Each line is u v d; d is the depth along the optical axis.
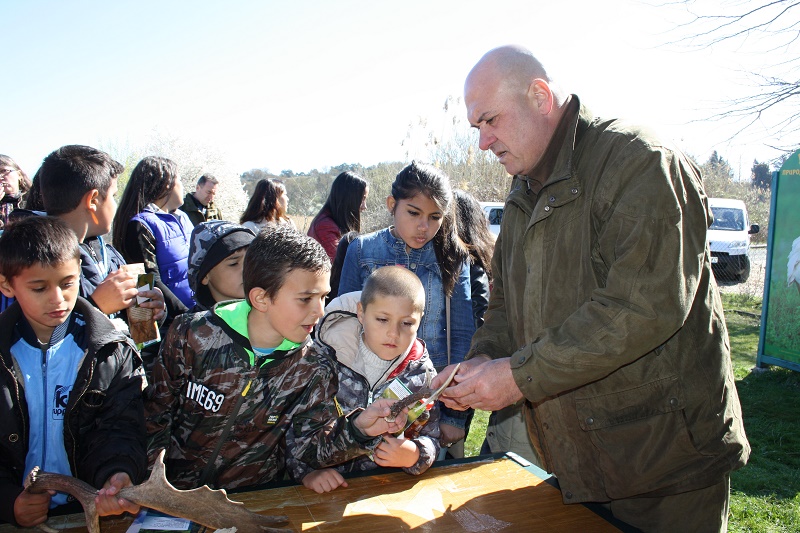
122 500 1.28
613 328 1.43
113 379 1.58
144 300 2.05
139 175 3.57
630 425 1.59
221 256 2.25
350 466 2.12
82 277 2.17
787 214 6.11
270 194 4.48
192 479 1.72
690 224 1.49
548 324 1.70
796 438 4.60
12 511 1.34
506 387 1.53
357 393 2.08
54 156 2.18
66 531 1.40
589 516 1.56
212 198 6.40
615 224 1.49
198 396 1.66
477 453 4.29
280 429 1.73
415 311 2.01
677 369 1.60
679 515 1.66
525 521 1.51
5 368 1.49
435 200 2.47
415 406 1.54
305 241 1.62
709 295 1.63
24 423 1.52
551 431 1.70
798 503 3.64
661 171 1.46
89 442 1.52
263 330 1.69
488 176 13.34
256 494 1.62
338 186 4.01
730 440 1.62
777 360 6.21
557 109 1.69
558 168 1.65
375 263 2.72
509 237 1.99
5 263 1.46
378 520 1.49
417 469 1.74
